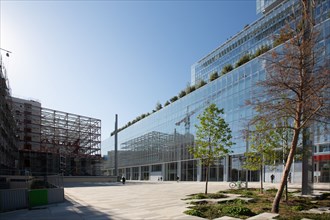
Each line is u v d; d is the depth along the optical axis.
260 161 20.80
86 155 69.31
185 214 12.02
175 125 64.38
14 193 15.88
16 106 59.59
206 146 20.78
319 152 33.34
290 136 17.38
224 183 42.31
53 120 64.50
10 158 46.06
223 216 11.22
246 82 43.69
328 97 11.86
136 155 83.19
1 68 36.72
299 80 12.16
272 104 12.59
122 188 32.53
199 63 85.38
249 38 63.59
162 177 67.75
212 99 52.22
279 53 12.61
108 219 11.83
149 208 14.51
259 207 13.23
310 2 14.11
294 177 35.69
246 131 14.91
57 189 18.41
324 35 24.11
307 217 10.45
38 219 12.38
